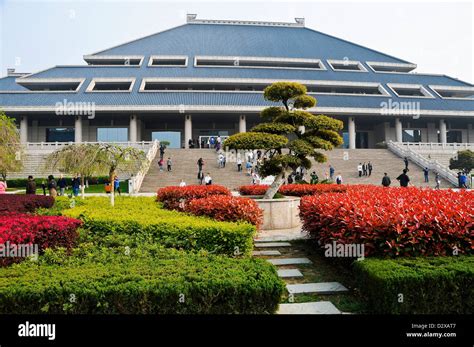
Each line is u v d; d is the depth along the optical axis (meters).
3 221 6.66
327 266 7.32
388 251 5.36
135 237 7.31
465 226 5.46
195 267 4.90
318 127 11.74
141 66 47.50
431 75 52.88
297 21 68.00
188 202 10.77
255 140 10.98
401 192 9.57
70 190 25.28
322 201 7.98
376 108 42.19
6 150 22.09
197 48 54.25
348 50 58.69
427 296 4.39
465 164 31.17
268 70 47.69
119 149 12.29
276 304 4.36
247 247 7.07
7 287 4.14
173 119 44.53
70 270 4.82
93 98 39.75
